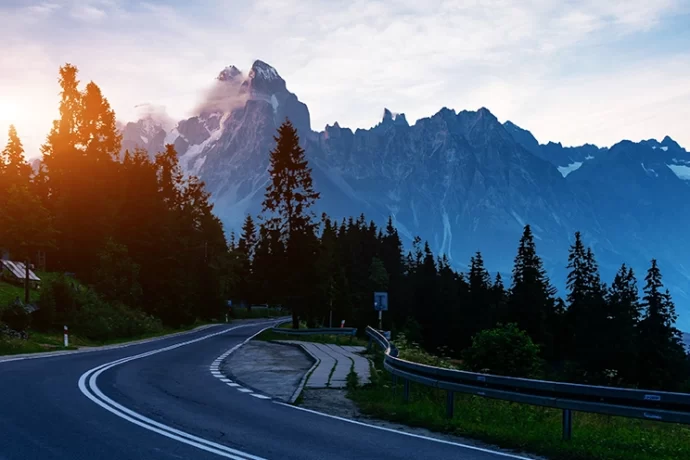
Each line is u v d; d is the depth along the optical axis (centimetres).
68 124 7312
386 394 1645
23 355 2589
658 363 7219
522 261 8662
